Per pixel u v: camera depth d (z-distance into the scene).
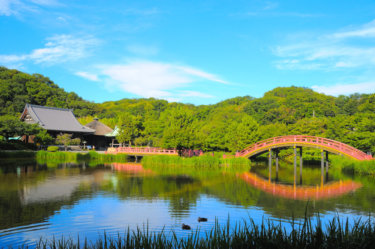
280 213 16.94
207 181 29.38
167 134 48.53
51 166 41.12
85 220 15.27
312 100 91.12
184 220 15.30
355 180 31.91
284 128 60.72
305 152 55.19
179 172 36.97
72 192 22.86
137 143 64.06
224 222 14.88
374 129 45.69
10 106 85.19
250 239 8.30
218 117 82.00
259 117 84.75
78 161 49.75
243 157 45.34
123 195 21.80
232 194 22.69
